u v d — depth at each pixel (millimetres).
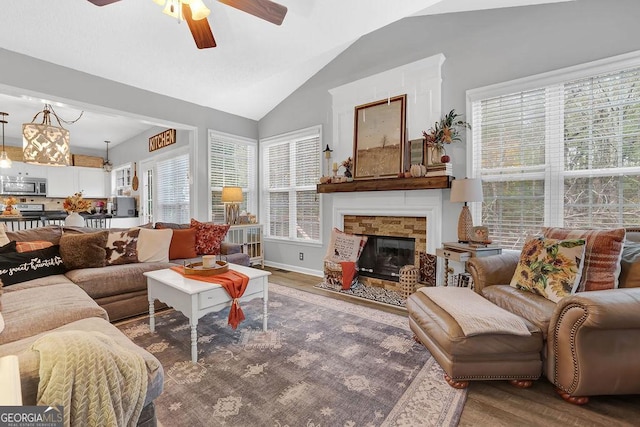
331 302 3363
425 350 2273
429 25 3449
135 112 3873
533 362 1779
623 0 2420
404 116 3562
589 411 1615
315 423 1529
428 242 3467
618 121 2494
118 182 7688
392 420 1549
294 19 2895
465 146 3217
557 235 2314
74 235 2963
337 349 2287
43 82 3158
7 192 6387
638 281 1890
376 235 3975
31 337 1510
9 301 1977
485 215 3154
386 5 2678
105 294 2725
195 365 2062
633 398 1720
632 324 1517
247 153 5340
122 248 3221
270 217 5309
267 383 1861
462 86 3229
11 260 2469
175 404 1665
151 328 2590
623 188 2486
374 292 3719
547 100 2789
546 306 1900
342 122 4199
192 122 4500
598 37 2520
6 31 2750
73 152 7434
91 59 3252
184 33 3059
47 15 2637
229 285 2285
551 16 2727
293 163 4922
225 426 1507
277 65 3695
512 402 1695
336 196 4289
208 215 4711
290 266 4973
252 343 2381
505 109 3012
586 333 1588
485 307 1946
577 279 1963
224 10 2791
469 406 1664
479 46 3117
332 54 4215
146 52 3262
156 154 6043
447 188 3279
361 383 1862
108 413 875
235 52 3408
